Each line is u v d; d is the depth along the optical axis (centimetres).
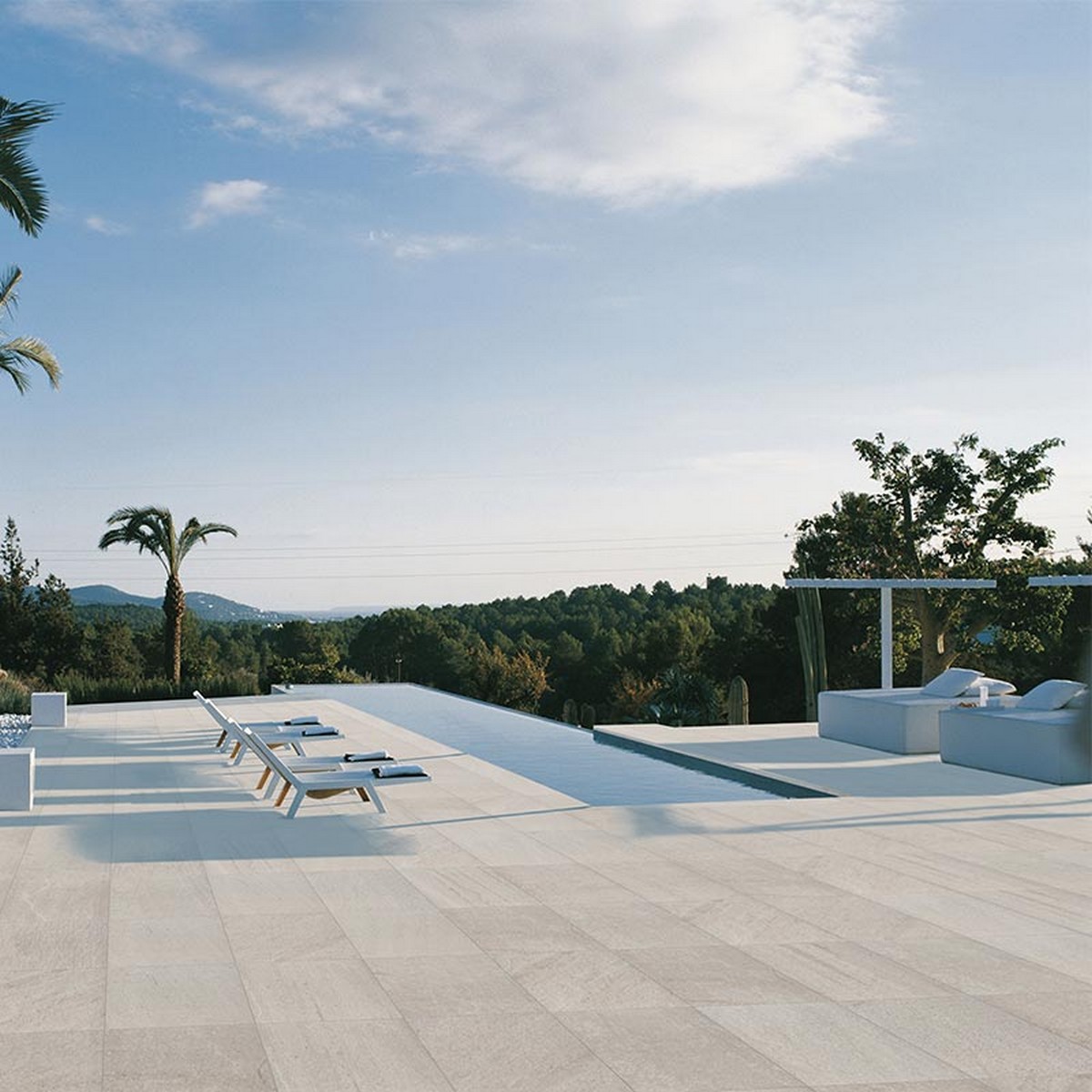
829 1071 371
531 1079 365
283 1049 391
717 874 659
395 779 890
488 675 6034
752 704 3794
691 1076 368
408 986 459
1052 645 2919
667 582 8512
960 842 751
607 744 1466
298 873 666
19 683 2333
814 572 2966
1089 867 673
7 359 1928
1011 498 2836
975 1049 390
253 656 7331
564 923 553
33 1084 361
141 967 483
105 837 780
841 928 542
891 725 1241
